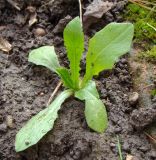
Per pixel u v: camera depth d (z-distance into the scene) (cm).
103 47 27
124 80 30
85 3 35
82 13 34
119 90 29
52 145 26
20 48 32
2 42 33
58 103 27
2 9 35
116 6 34
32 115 28
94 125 25
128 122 28
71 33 26
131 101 29
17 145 25
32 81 30
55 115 26
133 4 35
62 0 34
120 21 34
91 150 26
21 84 30
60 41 32
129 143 26
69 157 26
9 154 26
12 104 28
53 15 34
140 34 32
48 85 30
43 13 35
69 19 32
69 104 28
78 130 27
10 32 34
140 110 27
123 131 27
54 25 35
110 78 30
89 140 26
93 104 25
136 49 32
